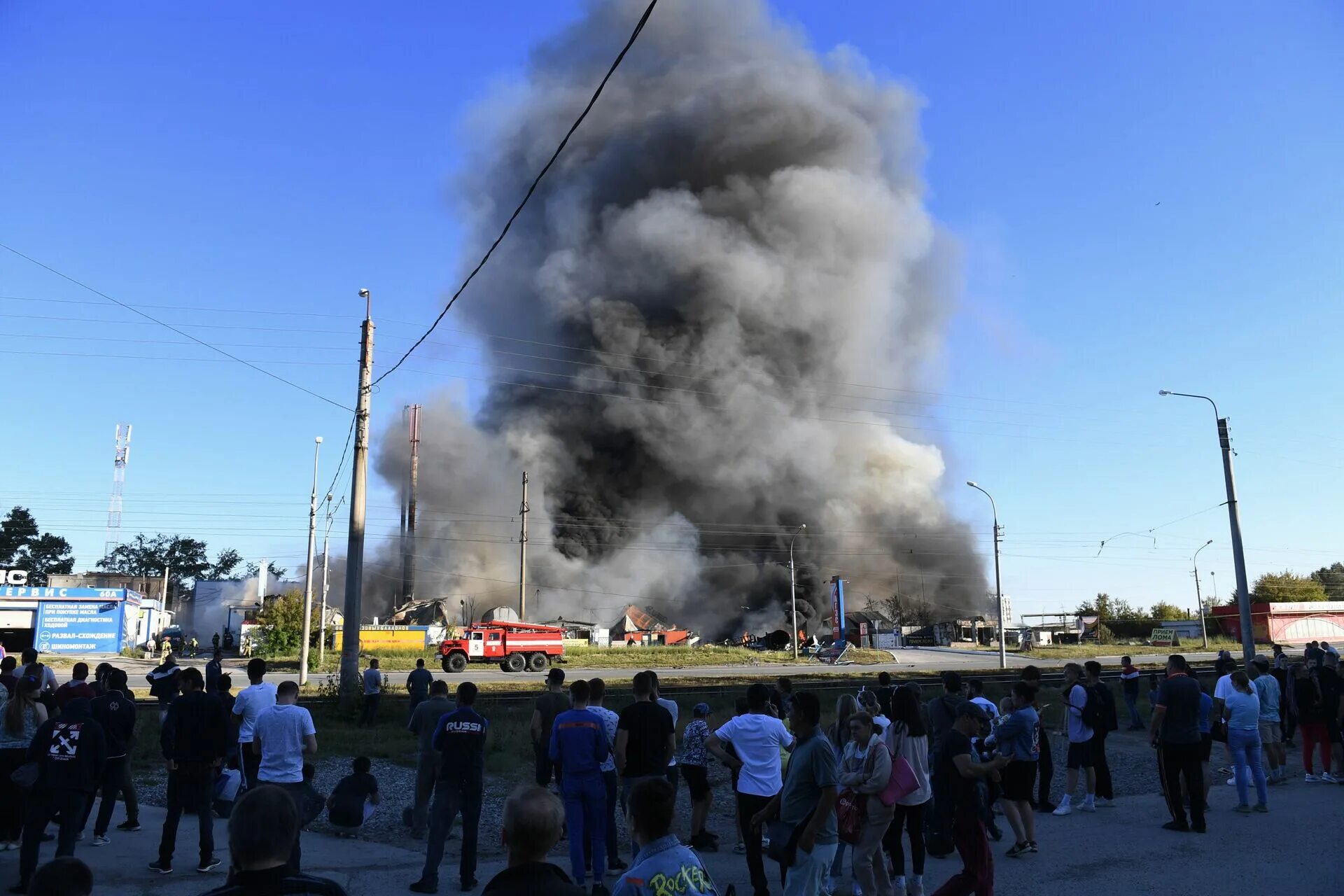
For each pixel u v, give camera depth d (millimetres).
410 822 9383
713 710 20984
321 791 11656
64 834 6785
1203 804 9312
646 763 7535
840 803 6527
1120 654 57094
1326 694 12344
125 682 9023
